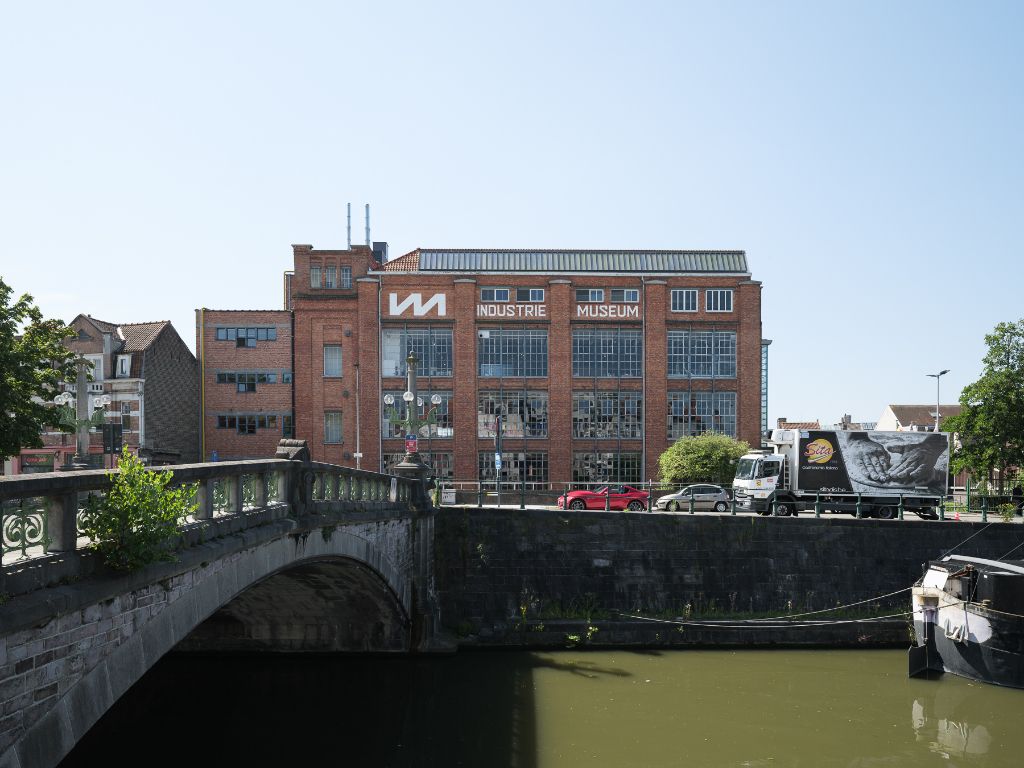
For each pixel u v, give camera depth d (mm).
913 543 26781
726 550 26172
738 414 47062
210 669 21406
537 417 46844
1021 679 19656
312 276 48094
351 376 47250
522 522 25688
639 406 47156
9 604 5988
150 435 45500
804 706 18391
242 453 48750
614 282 47344
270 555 11664
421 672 21062
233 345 49219
